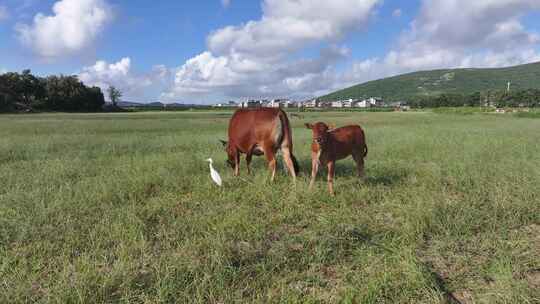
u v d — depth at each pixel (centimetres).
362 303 354
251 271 417
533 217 588
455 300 368
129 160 1080
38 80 9081
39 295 374
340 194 729
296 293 373
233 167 984
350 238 503
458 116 5378
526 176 814
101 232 522
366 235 524
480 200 675
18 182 793
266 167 1020
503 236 515
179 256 442
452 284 394
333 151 750
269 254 457
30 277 400
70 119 4194
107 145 1487
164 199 691
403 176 896
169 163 1012
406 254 440
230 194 721
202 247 472
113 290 380
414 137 1752
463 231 531
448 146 1395
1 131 2253
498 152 1198
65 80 9331
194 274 401
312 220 594
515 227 560
